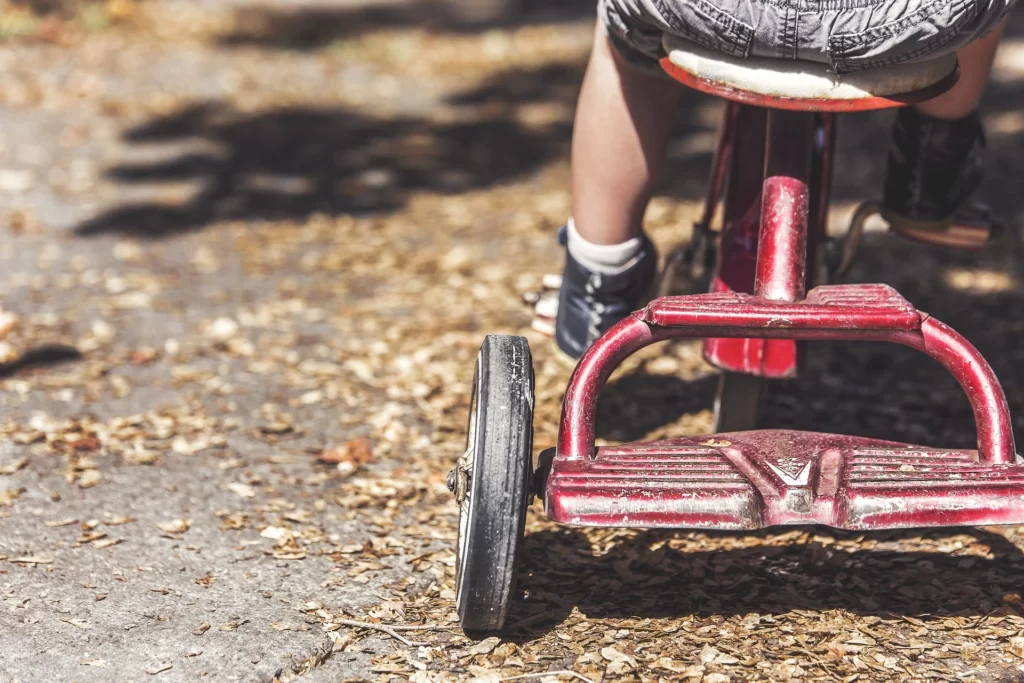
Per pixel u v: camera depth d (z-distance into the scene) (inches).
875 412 145.9
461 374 158.6
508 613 99.5
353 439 138.7
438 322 178.5
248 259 207.8
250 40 412.5
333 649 95.7
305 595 104.3
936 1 83.1
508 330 175.0
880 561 109.2
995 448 88.1
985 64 108.2
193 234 221.3
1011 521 82.7
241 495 123.7
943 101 112.9
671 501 83.4
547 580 105.8
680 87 108.9
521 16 487.5
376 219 233.9
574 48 413.7
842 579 105.8
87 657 93.4
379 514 120.3
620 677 90.5
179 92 331.9
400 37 429.1
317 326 177.0
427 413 146.4
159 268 201.2
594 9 505.0
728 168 115.4
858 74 88.9
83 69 346.9
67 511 118.6
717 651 93.7
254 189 251.9
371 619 100.0
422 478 128.5
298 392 152.8
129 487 124.4
